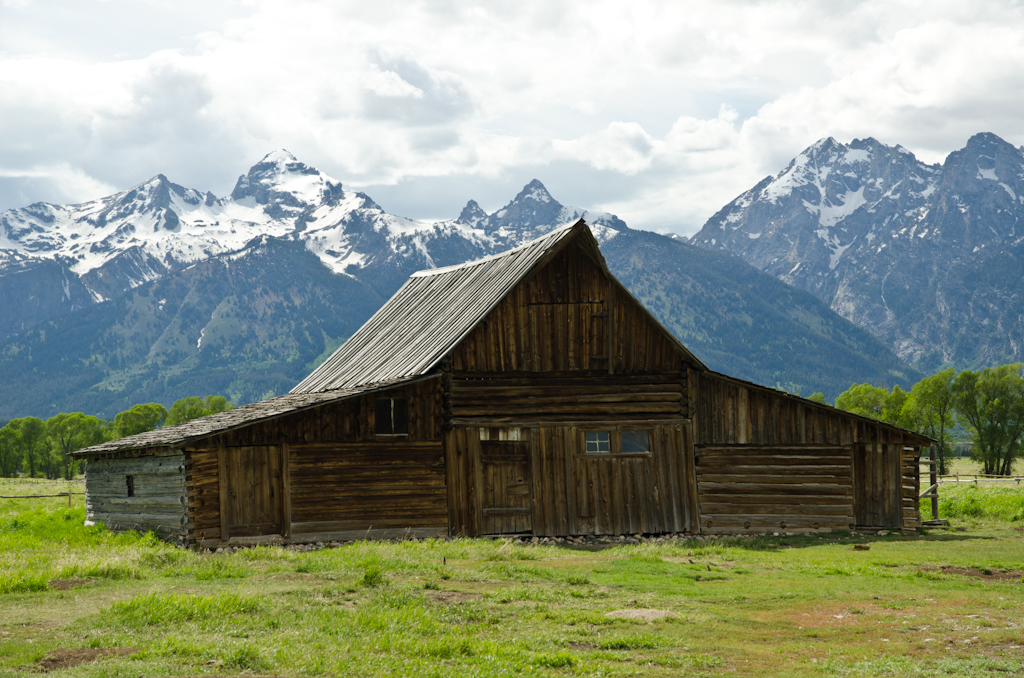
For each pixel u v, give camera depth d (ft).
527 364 98.68
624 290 100.73
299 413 89.81
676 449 100.58
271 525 87.71
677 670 37.55
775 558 75.82
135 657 35.55
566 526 96.73
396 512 92.32
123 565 57.26
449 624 45.39
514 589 54.24
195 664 34.91
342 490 90.74
